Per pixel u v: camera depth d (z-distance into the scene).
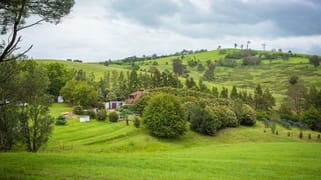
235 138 79.38
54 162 25.20
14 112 42.19
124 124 77.06
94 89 115.69
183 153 41.34
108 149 55.59
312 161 33.22
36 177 18.69
